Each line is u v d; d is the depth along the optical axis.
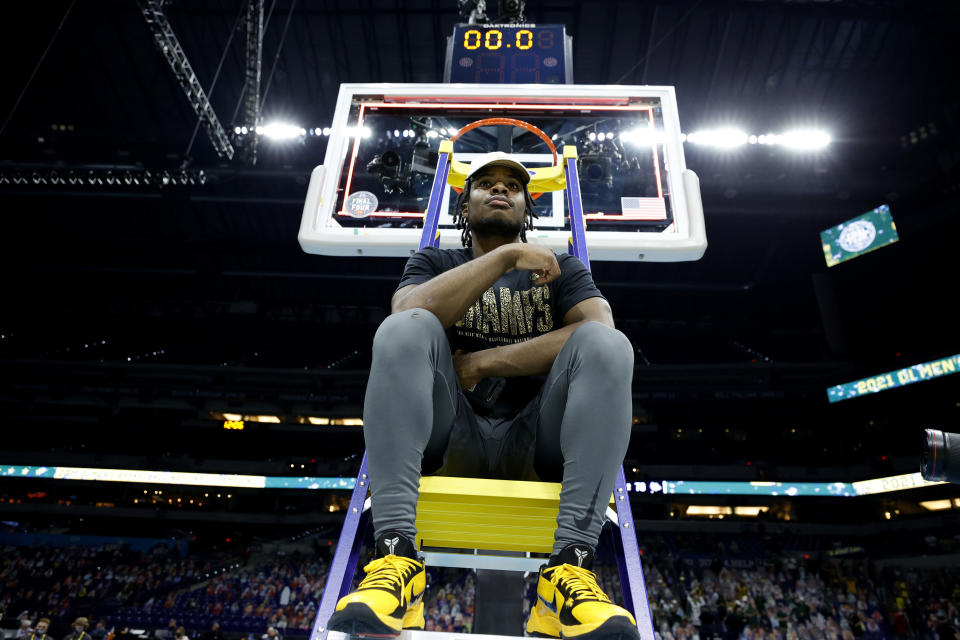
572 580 1.08
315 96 22.84
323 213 3.39
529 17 20.56
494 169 1.77
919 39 19.89
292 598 20.12
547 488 1.28
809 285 33.38
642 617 1.13
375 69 21.77
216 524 27.38
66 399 30.53
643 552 24.08
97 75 22.92
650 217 3.40
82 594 21.11
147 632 17.27
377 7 19.89
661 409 30.19
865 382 27.38
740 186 26.17
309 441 30.86
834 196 26.70
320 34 20.80
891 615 17.17
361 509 1.30
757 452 28.55
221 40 20.83
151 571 23.08
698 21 19.98
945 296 27.94
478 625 1.96
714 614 16.89
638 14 19.94
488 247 1.71
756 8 18.86
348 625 0.95
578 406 1.25
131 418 30.64
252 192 28.52
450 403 1.36
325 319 39.47
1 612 18.20
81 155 25.69
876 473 25.12
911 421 26.30
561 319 1.65
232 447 30.41
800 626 16.36
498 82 4.09
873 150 24.62
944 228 25.34
